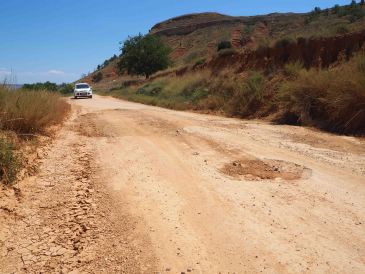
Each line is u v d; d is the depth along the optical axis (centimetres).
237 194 580
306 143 953
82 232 461
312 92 1311
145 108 2048
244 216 500
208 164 752
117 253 411
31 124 938
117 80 8388
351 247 416
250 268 379
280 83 1628
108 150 879
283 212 511
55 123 1211
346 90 1143
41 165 728
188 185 625
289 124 1333
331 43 1709
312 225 471
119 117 1519
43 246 429
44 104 1106
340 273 367
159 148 901
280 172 694
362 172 690
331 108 1195
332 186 613
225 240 436
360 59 1282
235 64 2458
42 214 512
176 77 3531
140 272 376
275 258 396
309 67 1769
